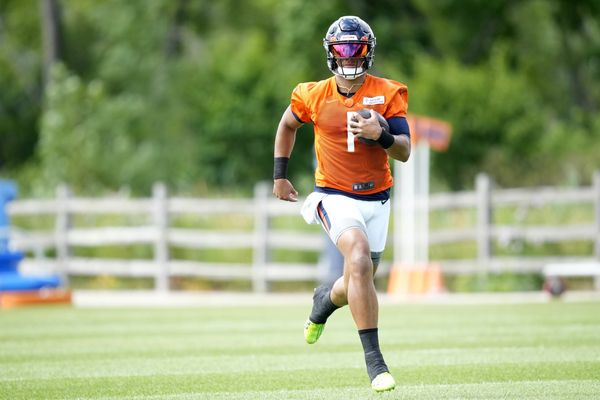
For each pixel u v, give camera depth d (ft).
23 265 248.52
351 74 81.00
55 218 274.57
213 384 91.25
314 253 244.42
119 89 497.87
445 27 459.32
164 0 487.20
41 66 526.98
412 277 200.44
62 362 107.86
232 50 450.71
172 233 239.71
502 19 465.06
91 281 254.06
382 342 121.39
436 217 249.55
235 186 414.41
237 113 410.72
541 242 225.35
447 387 86.94
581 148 351.05
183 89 469.57
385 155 83.66
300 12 424.87
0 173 465.47
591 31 504.43
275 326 145.07
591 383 88.12
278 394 85.30
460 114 351.25
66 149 348.18
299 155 413.80
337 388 88.02
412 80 378.73
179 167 427.33
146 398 84.53
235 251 249.14
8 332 139.85
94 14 513.04
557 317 150.82
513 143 348.38
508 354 108.37
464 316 154.61
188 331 139.23
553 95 493.77
